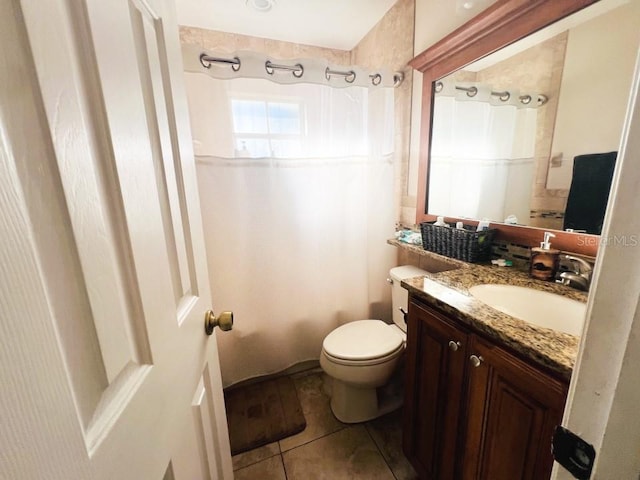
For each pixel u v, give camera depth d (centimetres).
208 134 135
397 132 178
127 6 41
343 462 127
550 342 64
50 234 25
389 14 170
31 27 24
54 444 24
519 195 113
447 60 134
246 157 144
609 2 82
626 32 79
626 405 27
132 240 39
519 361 67
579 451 33
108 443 31
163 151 54
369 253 181
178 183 62
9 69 22
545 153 103
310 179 158
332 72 148
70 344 27
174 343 52
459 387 86
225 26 186
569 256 96
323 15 174
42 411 23
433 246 140
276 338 172
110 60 36
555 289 93
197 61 126
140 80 46
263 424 145
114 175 36
